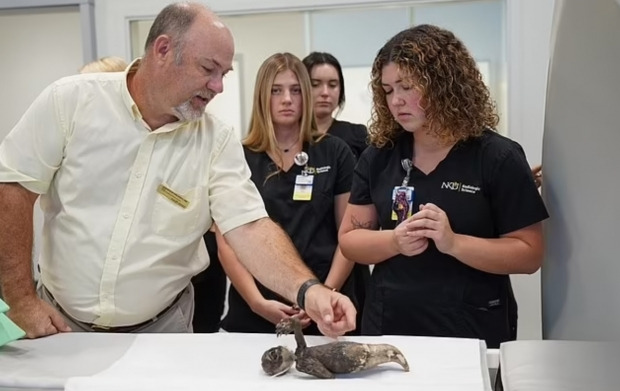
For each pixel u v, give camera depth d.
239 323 2.05
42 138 1.26
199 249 1.45
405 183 1.43
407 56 1.34
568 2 0.96
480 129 1.38
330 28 2.83
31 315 1.15
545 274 1.31
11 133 1.27
